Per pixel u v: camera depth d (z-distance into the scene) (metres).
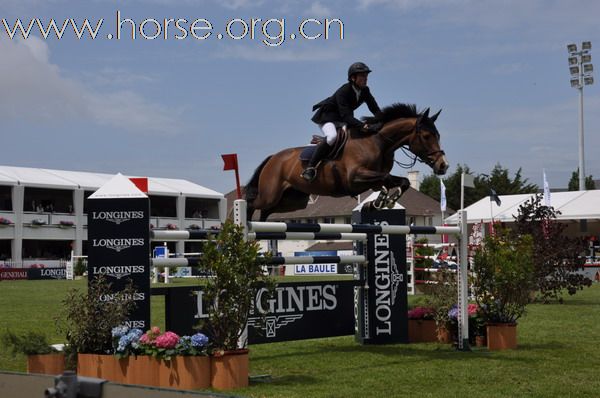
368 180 6.03
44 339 5.42
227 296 5.00
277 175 6.86
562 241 12.55
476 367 5.81
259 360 6.31
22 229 36.19
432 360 6.23
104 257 5.25
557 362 6.05
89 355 5.04
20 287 19.75
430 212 42.25
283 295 6.55
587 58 29.98
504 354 6.55
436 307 7.54
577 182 53.25
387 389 4.85
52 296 15.04
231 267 4.97
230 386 4.89
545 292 12.74
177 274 25.00
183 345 4.90
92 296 5.15
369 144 6.20
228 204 50.12
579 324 9.09
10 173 36.94
